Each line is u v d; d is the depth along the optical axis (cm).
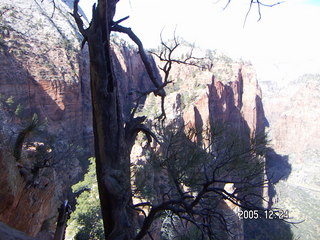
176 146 626
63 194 2891
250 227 5875
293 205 10244
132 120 714
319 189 12569
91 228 2548
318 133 17462
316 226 8556
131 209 675
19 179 1088
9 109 3634
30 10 6278
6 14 5394
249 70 11631
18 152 1210
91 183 3256
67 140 4488
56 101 5172
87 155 5453
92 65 627
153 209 628
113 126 633
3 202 926
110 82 643
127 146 690
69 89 5472
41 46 5503
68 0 9344
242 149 582
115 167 629
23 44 5103
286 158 16175
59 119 5241
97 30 627
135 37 702
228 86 9762
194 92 7469
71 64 5866
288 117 18175
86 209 2638
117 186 598
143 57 700
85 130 5969
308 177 13838
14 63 4678
